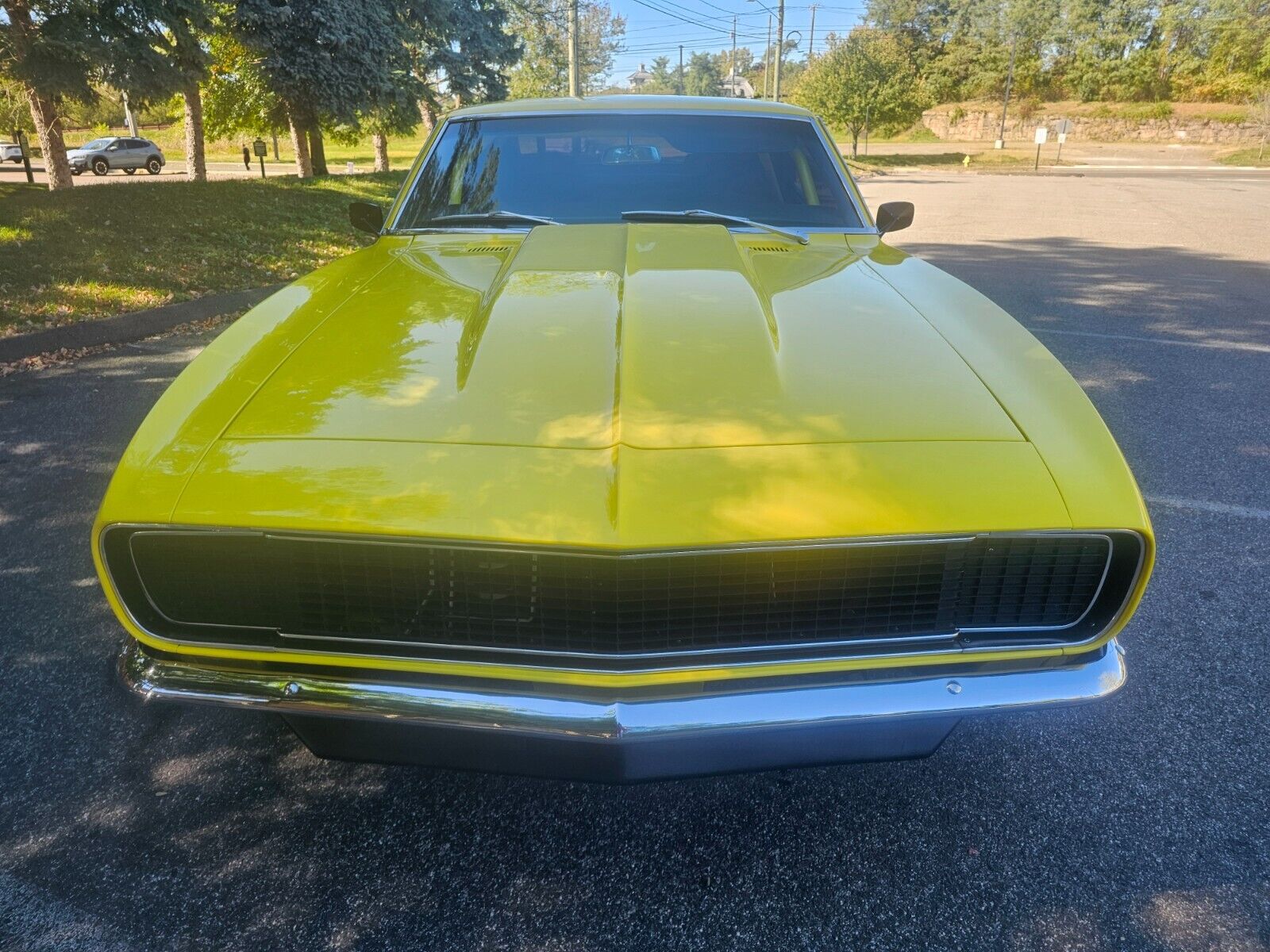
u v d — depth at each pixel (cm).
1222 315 708
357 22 1709
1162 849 186
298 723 171
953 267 952
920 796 202
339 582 154
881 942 165
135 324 636
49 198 1025
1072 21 6838
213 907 172
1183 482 373
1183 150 5175
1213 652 255
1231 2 6438
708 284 207
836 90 4088
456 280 227
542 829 193
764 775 209
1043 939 165
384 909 173
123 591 159
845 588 152
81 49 1184
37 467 385
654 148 295
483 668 155
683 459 149
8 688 238
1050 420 166
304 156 1970
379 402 166
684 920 170
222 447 158
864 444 155
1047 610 159
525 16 3584
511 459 150
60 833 190
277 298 223
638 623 150
